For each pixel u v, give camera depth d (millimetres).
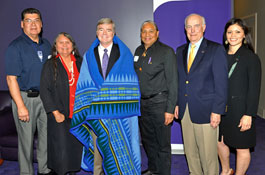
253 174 2900
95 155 2611
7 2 3658
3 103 3539
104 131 2439
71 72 2568
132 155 2578
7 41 3725
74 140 2627
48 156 2646
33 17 2566
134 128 2605
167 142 2652
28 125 2650
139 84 2609
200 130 2389
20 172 2730
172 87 2467
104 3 3557
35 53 2633
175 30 3311
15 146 3092
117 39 2504
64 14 3625
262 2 5648
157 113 2590
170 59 2479
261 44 5770
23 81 2607
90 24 3609
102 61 2469
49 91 2510
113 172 2480
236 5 7918
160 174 2725
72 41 2588
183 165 3129
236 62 2350
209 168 2424
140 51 2705
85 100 2447
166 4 3289
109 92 2367
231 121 2395
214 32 3215
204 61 2314
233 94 2359
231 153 3477
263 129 4738
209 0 3188
